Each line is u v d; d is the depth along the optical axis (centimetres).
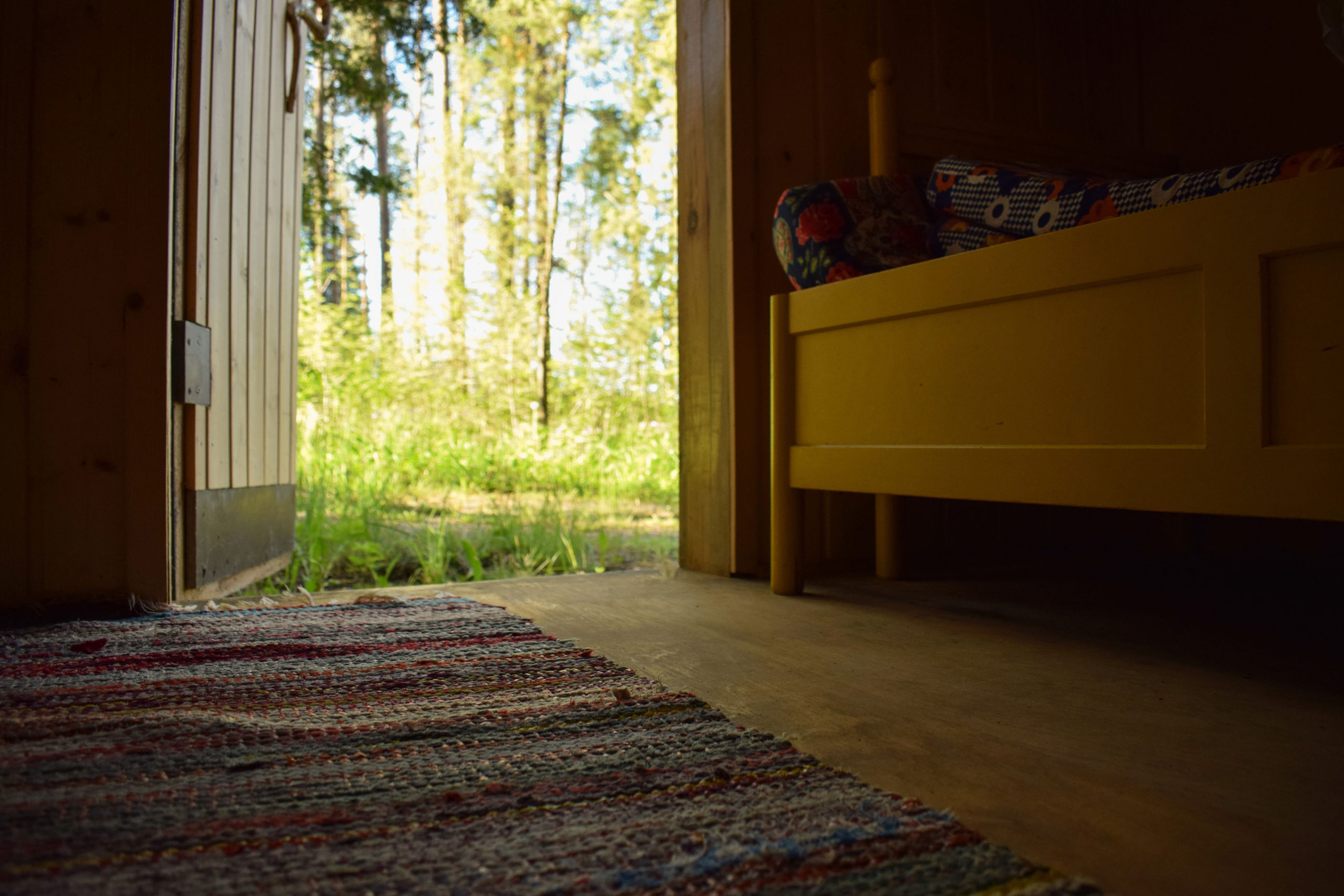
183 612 144
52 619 137
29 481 140
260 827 61
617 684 101
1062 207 134
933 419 145
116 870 54
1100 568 222
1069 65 264
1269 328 101
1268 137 253
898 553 204
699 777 72
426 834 60
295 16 215
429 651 116
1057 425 125
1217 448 105
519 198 798
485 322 636
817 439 171
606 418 549
